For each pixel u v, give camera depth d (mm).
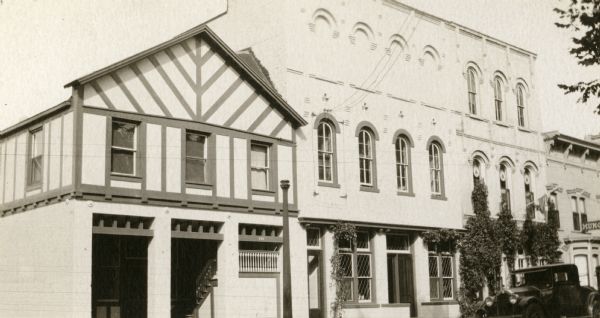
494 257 31188
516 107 36250
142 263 22469
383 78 28531
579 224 39344
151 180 20391
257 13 26312
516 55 37031
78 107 19109
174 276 23312
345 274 25594
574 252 36719
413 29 30328
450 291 30000
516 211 34562
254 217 23000
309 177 24953
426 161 29734
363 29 28141
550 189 37312
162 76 21188
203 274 22844
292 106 24891
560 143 38812
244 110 23359
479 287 30609
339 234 25172
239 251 22688
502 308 22125
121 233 19672
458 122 32031
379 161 27625
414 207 28656
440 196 30094
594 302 23172
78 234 18562
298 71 25312
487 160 33500
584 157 41000
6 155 22328
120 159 20047
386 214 27375
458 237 30172
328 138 26188
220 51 22766
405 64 29688
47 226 19641
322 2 26641
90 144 19203
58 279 18875
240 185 22781
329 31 26781
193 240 23531
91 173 19094
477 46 34281
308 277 25141
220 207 22031
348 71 27125
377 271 26625
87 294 18500
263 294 22938
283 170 24234
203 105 22141
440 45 31703
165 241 20453
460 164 31703
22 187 21094
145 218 20422
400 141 29000
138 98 20469
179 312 23094
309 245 25031
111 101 19828
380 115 28094
